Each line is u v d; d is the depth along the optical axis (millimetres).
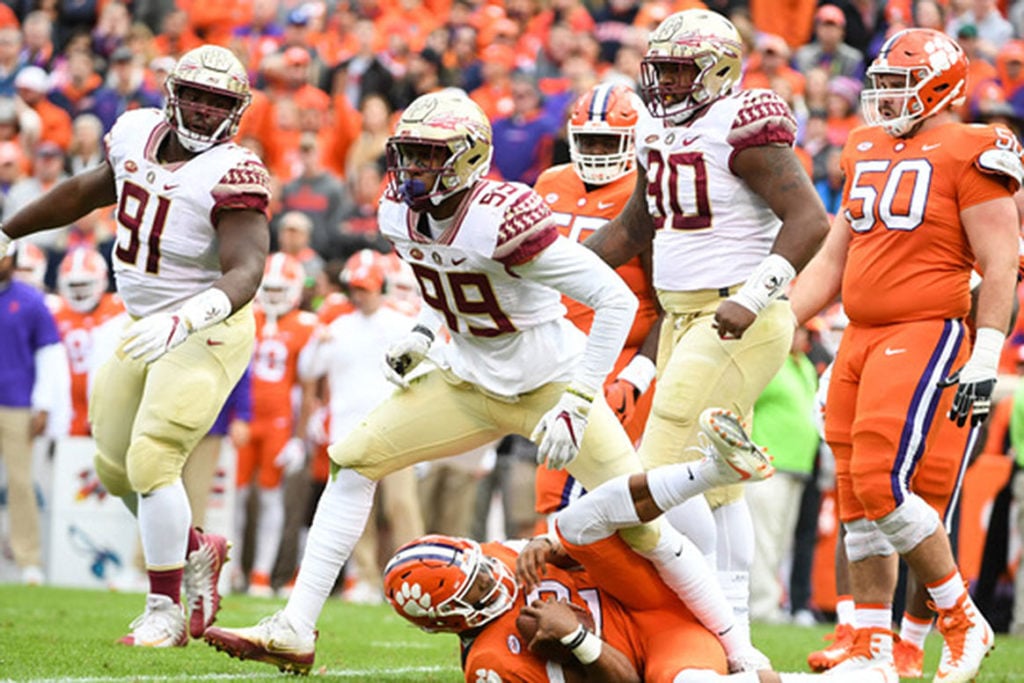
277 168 46344
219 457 33938
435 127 16047
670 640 16219
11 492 35250
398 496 33531
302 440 35875
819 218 17562
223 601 31141
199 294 19875
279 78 46938
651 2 48500
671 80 18203
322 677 18734
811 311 20344
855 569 20141
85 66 49031
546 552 16312
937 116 19422
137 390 21406
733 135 17969
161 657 20281
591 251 18172
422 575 15758
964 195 18906
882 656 19969
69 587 33938
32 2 53062
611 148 21000
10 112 45969
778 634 28719
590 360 16516
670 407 18484
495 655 15961
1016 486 32156
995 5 45969
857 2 46188
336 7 53844
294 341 35719
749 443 15578
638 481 15875
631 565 16172
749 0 47906
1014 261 18781
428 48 47938
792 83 42812
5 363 35031
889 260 19219
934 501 20578
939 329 19062
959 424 18547
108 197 21328
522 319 17141
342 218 42844
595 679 15883
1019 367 33562
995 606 32812
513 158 43500
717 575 19797
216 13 52719
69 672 18594
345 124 46688
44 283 42219
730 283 18359
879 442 18922
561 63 45781
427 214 16797
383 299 34812
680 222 18562
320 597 18359
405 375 18234
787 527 33625
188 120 20156
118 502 35500
